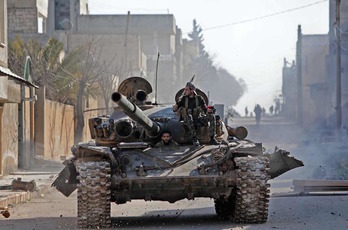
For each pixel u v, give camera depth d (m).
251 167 37.09
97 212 36.34
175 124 39.91
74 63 107.31
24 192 54.22
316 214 41.12
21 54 101.75
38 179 66.62
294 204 46.41
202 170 37.53
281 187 60.66
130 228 36.56
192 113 39.94
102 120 41.19
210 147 39.53
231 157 38.44
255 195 36.91
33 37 132.62
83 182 36.19
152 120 40.22
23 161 81.06
